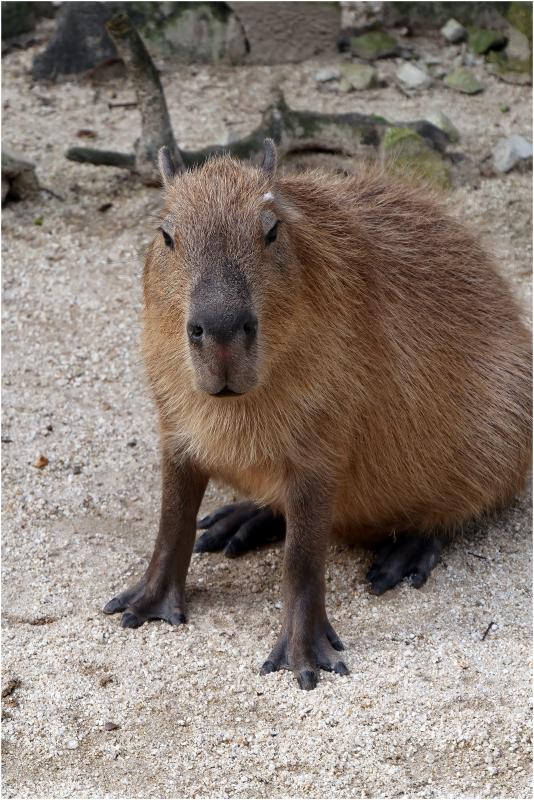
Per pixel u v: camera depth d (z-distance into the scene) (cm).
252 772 664
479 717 700
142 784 658
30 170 1354
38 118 1558
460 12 1731
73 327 1174
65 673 744
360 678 733
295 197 767
